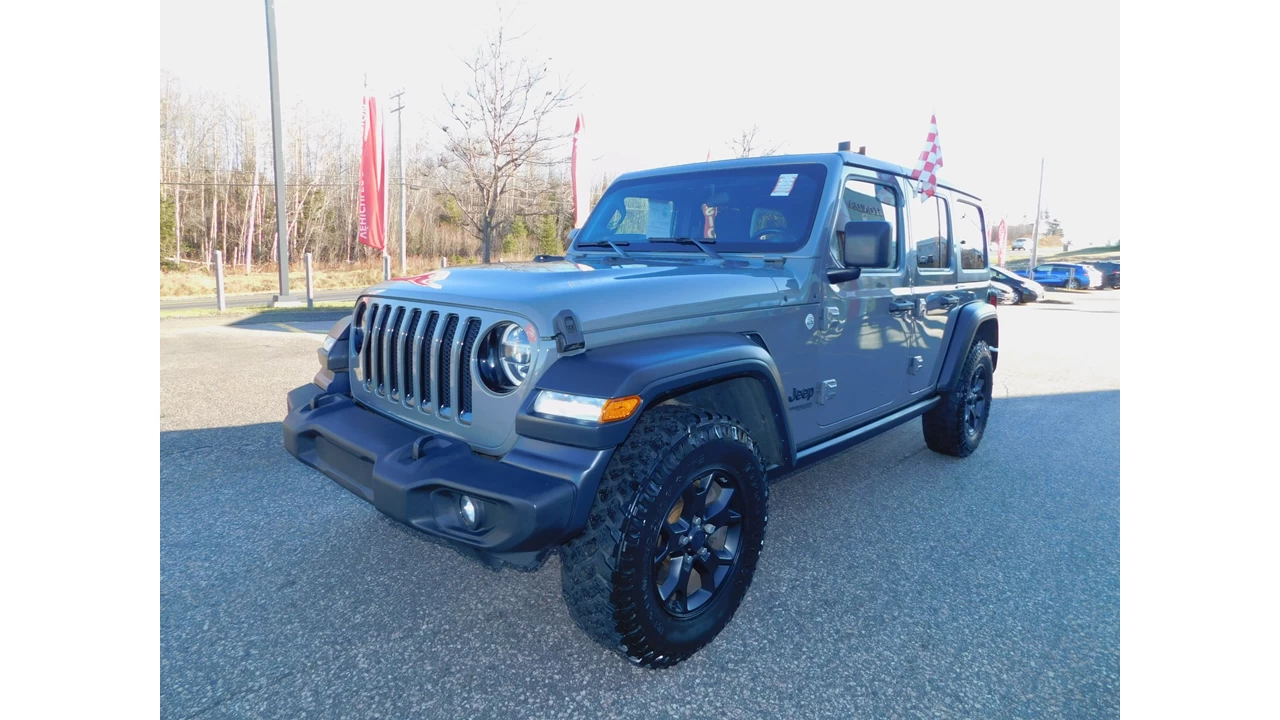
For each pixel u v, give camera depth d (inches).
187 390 253.3
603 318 90.8
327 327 440.8
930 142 154.3
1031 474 184.1
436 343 94.7
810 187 129.3
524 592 116.3
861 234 110.9
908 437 220.4
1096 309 791.7
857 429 142.6
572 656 98.7
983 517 153.3
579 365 85.9
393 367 104.0
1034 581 123.3
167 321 467.8
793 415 121.6
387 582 119.0
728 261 126.9
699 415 94.0
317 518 145.1
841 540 139.9
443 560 127.1
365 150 682.2
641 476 85.4
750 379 104.2
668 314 98.4
